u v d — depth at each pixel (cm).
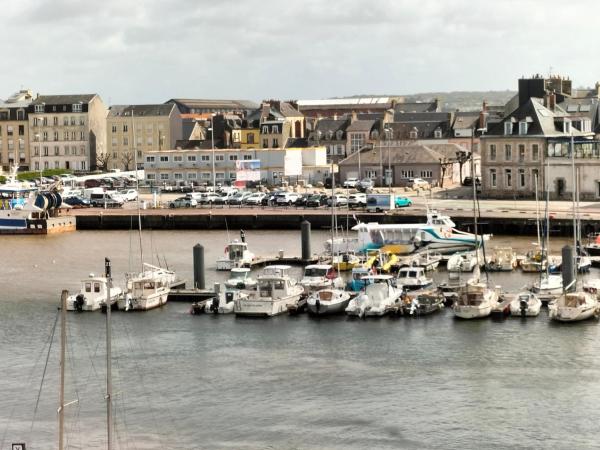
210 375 10294
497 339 11281
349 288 13412
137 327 12050
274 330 11844
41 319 12456
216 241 19112
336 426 8950
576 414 9119
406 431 8831
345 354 10881
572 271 13112
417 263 15262
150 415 9256
